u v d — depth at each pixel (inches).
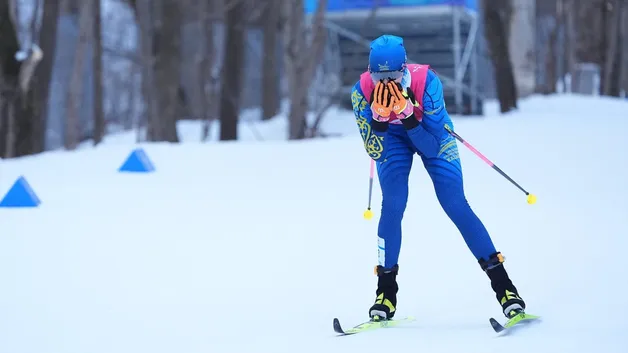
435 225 841.5
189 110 3585.1
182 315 567.8
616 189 1003.9
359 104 508.1
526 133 1653.5
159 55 2370.8
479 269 655.8
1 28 1956.2
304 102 2292.1
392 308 515.8
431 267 671.8
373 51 488.4
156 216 952.9
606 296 539.5
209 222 908.6
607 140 1496.1
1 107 2106.3
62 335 527.8
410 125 489.4
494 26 2484.0
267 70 3577.8
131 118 4591.5
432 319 527.5
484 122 1963.6
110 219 940.0
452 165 511.5
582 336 449.1
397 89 479.5
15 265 727.7
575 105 2797.7
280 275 672.4
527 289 579.2
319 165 1355.8
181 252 765.3
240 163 1397.6
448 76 2618.1
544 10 5344.5
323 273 673.6
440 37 2527.1
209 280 663.1
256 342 492.4
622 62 4069.9
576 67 4515.3
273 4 3474.4
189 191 1134.4
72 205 1041.5
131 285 653.9
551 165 1223.5
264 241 802.8
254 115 3981.3
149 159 1354.6
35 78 2185.0
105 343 507.8
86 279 675.4
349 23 2541.8
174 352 480.7
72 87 2571.4
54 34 2481.5
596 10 4178.2
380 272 522.3
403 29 2549.2
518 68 3631.9
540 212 878.4
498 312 533.0
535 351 426.3
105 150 1568.7
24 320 564.4
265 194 1095.0
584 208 887.1
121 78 4832.7
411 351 445.4
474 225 502.6
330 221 894.4
